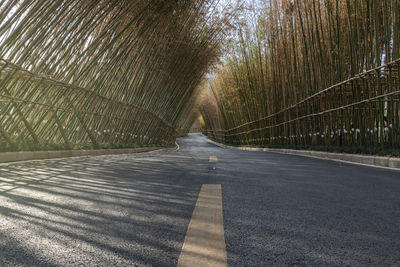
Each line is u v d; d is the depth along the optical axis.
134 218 2.10
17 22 6.18
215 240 1.64
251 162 6.44
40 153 6.45
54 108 7.59
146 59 11.61
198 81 20.94
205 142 41.16
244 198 2.70
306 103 10.36
